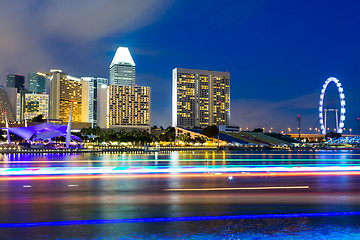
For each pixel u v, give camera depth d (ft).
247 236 33.68
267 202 51.08
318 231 35.37
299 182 77.77
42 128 400.06
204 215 42.45
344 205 48.83
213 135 649.61
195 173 101.65
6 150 290.76
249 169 116.26
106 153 301.43
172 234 34.24
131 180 82.38
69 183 76.33
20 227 36.88
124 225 37.68
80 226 37.29
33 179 84.74
